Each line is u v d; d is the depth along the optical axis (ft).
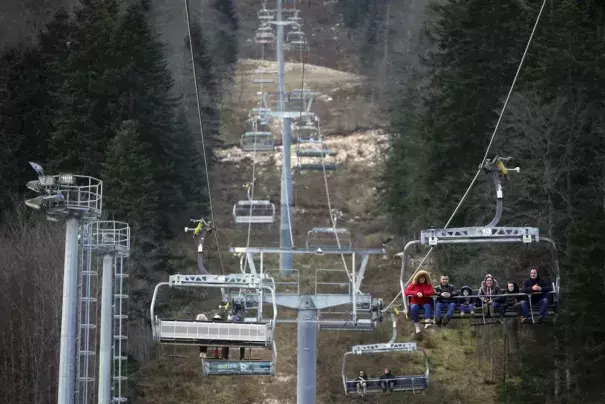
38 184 262.47
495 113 432.66
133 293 412.57
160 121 479.00
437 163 441.68
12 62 519.60
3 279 390.01
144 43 488.85
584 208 388.37
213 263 487.61
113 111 472.85
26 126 499.51
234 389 387.75
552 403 349.20
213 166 615.57
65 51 521.24
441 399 375.25
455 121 435.12
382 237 529.86
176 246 481.87
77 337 279.90
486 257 394.93
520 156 407.44
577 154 401.70
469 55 442.50
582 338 343.05
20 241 413.39
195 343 228.43
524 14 448.65
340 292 474.08
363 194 625.82
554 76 402.93
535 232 208.23
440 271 441.68
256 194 630.74
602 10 432.66
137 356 408.05
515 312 213.87
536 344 363.35
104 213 414.41
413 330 422.41
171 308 433.07
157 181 457.27
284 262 478.59
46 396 368.27
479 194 408.26
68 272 259.80
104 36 488.44
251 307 291.58
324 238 547.08
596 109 406.82
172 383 387.75
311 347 308.81
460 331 414.82
